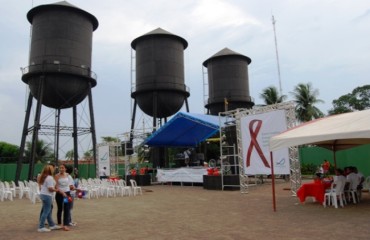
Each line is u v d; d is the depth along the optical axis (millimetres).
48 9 28188
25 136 29484
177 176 26516
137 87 34875
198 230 8594
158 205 14211
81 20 29297
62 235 8352
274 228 8562
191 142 33031
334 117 12922
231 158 24047
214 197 16844
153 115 33406
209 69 44406
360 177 13500
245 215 10852
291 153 16359
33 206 14836
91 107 29969
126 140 30750
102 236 8156
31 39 28750
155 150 35469
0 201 17234
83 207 13969
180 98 35062
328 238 7320
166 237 7863
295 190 16016
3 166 37812
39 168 39625
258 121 17891
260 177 26016
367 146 27484
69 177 9711
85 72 28859
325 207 12047
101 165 30859
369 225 8625
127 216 11297
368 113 11867
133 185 19688
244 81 42938
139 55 35188
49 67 27203
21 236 8305
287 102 17000
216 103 42531
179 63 35312
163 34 34625
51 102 29094
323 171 24859
